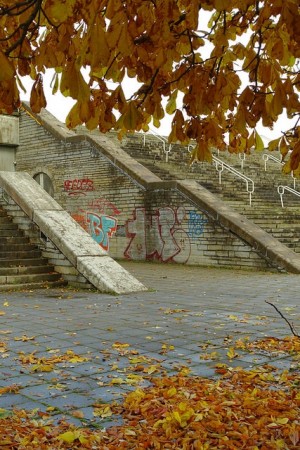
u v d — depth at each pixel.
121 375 6.07
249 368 6.39
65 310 10.28
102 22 2.79
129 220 23.22
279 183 26.77
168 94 3.86
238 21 4.08
